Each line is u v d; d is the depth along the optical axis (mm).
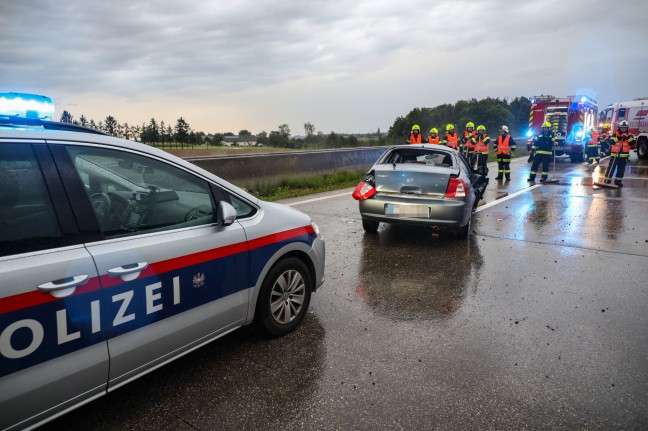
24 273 1839
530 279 4730
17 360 1820
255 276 3041
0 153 1933
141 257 2285
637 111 22828
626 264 5254
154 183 2688
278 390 2680
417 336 3400
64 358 1982
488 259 5473
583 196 10633
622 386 2742
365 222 6652
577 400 2600
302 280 3500
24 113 2408
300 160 12578
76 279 1985
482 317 3760
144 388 2691
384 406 2531
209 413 2459
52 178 2068
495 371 2908
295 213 3531
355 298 4172
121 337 2213
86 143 2258
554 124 20266
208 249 2670
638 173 15945
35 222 1964
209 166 9539
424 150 6867
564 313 3848
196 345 2680
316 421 2396
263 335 3381
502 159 13836
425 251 5832
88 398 2127
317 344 3258
